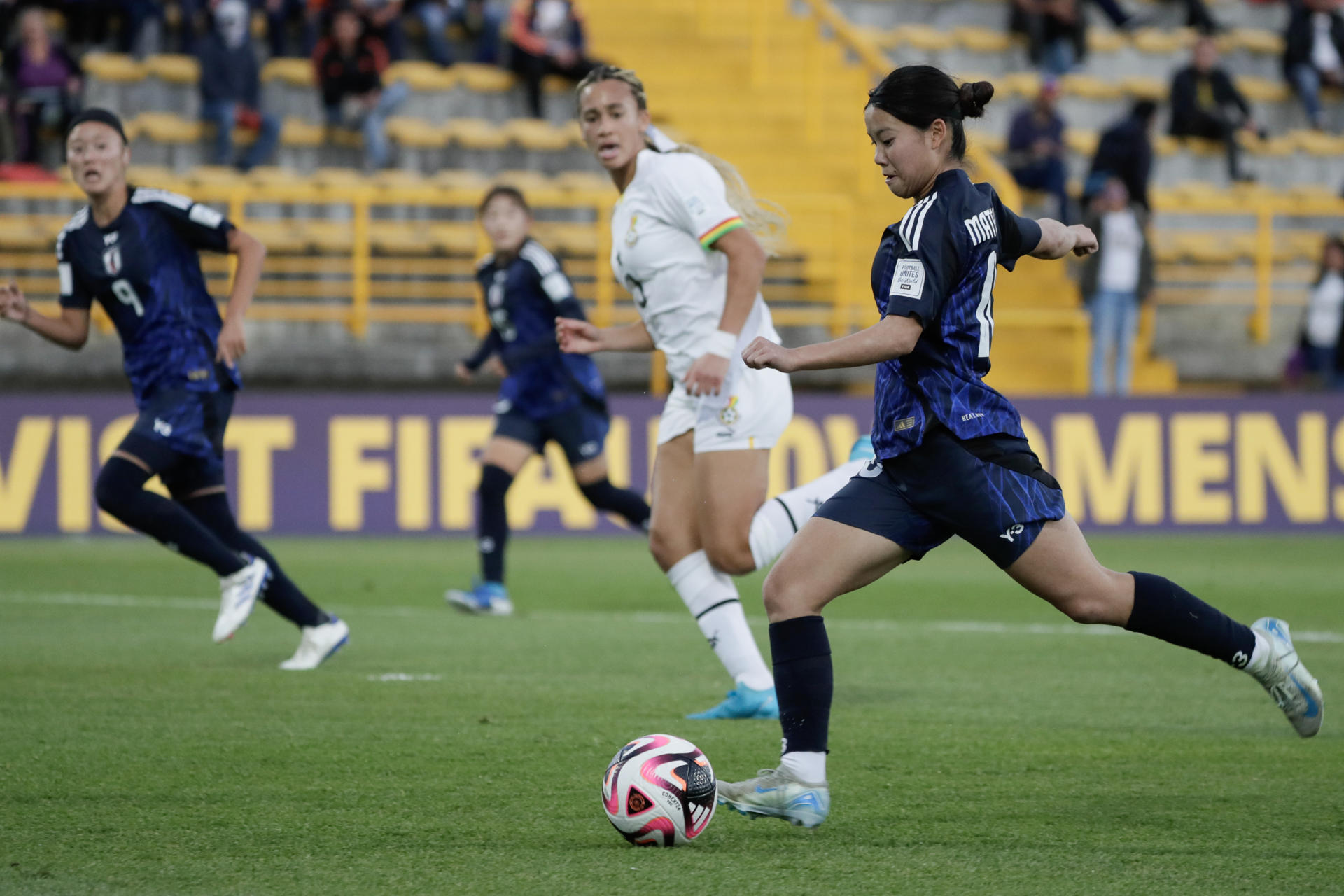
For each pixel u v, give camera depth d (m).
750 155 61.81
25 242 52.94
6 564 40.03
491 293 31.95
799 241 57.66
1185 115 65.44
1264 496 51.00
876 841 13.22
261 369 51.50
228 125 57.38
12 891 11.62
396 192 52.44
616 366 52.06
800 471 49.41
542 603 33.28
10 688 21.23
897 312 12.94
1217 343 60.78
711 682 22.31
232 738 17.70
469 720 18.94
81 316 22.33
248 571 22.09
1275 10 75.94
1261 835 13.38
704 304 19.28
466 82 63.22
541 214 57.72
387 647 26.12
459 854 12.73
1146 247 54.00
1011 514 13.38
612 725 18.66
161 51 62.94
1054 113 59.78
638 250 19.30
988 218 13.36
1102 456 50.56
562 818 13.99
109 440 47.31
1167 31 75.56
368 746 17.27
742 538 18.97
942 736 18.12
